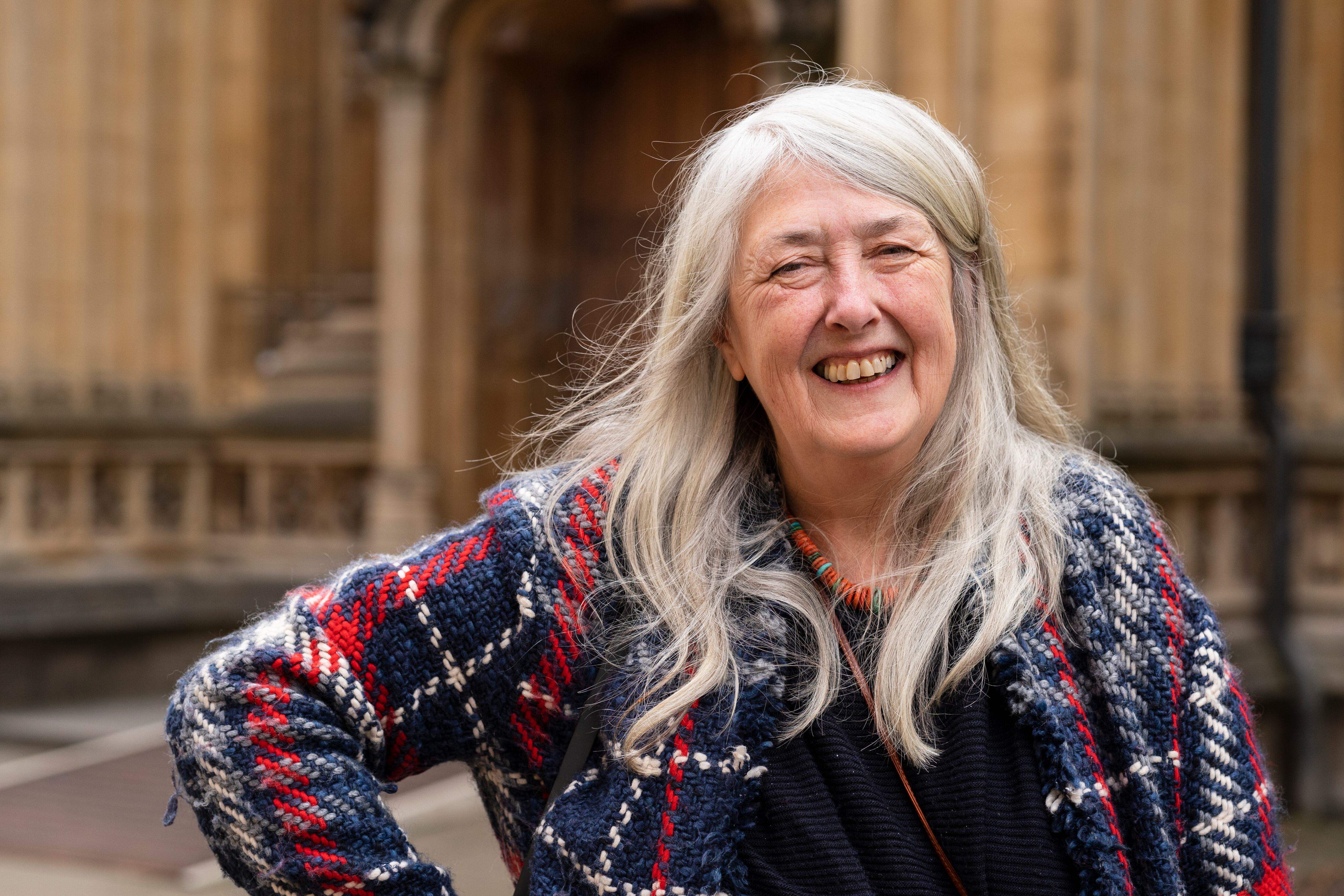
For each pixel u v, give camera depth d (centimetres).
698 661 129
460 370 764
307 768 126
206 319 820
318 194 852
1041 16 532
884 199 131
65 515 775
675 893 122
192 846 492
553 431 157
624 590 135
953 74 539
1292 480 610
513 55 784
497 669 134
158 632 779
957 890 125
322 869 124
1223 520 604
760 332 133
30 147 771
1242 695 133
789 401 133
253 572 799
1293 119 642
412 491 753
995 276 141
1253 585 611
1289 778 589
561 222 817
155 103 808
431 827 488
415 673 132
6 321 766
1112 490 136
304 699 128
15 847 489
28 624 731
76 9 781
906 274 131
